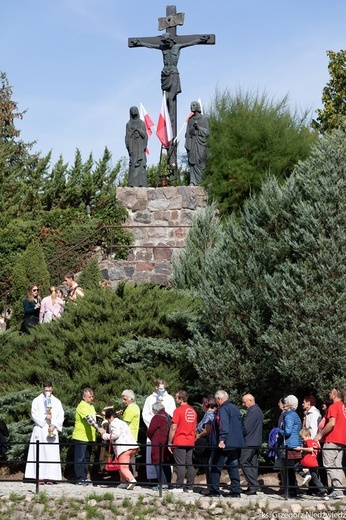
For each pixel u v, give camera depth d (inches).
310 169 629.9
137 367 664.4
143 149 902.4
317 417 538.9
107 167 1214.3
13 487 542.6
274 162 916.6
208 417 557.3
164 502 490.6
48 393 579.8
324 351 585.9
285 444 518.6
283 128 942.4
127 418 566.9
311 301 589.3
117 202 884.0
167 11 943.0
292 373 591.2
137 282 826.8
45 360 680.4
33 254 836.6
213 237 818.8
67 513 477.4
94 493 504.7
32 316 765.9
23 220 1003.9
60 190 1133.1
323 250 597.3
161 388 577.3
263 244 633.6
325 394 590.6
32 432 604.7
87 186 1138.7
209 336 647.1
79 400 655.8
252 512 481.1
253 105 968.9
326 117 1312.7
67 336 681.0
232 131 937.5
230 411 511.5
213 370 626.2
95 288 727.1
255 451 529.7
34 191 1103.6
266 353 606.5
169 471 539.5
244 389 634.2
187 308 692.7
